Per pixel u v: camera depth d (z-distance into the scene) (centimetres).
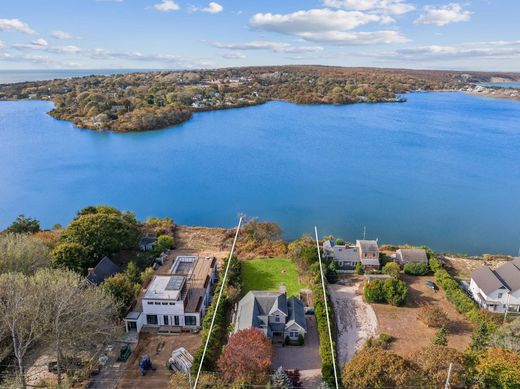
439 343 4453
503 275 5734
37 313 3731
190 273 5925
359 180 12206
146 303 4909
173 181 12031
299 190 11319
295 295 5738
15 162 13700
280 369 3850
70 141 17012
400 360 3619
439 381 3459
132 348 4578
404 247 7638
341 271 6531
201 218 9488
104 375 4131
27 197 10569
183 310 4916
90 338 4072
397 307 5516
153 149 15862
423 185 11775
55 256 5491
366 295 5628
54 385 3712
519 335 4241
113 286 4978
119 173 12688
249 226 8156
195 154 15138
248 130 19762
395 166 13688
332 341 4506
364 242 6700
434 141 17588
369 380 3512
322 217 9538
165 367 4278
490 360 3584
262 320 4647
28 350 4244
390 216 9581
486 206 10169
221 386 3706
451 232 8781
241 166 13588
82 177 12231
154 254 6838
